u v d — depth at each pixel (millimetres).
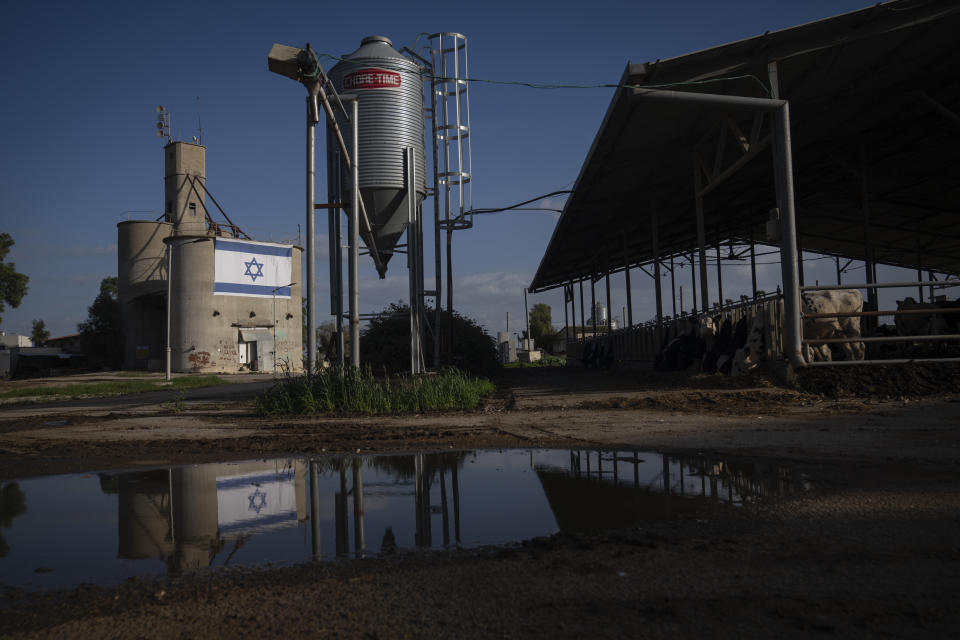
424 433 6922
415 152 17328
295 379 11227
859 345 11125
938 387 9164
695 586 1968
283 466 4926
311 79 10727
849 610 1729
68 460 5547
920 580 1949
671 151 16297
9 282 45500
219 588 2094
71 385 29484
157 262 51688
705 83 12180
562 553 2389
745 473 3955
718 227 28359
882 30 11219
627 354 24734
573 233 24828
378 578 2156
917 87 14430
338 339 14406
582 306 39500
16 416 12734
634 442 5652
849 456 4398
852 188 22000
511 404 10688
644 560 2260
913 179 20703
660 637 1583
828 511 2875
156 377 40344
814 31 11164
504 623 1716
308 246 11016
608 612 1773
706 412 8250
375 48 17266
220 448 6184
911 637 1548
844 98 14367
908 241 29797
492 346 27000
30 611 1913
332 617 1804
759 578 2023
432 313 22172
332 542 2652
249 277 48781
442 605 1875
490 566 2252
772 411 7965
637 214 23734
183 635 1708
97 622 1816
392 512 3211
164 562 2416
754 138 12328
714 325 14656
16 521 3164
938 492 3174
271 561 2396
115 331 51188
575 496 3451
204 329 46156
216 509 3379
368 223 15844
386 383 11320
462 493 3643
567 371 31062
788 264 10711
